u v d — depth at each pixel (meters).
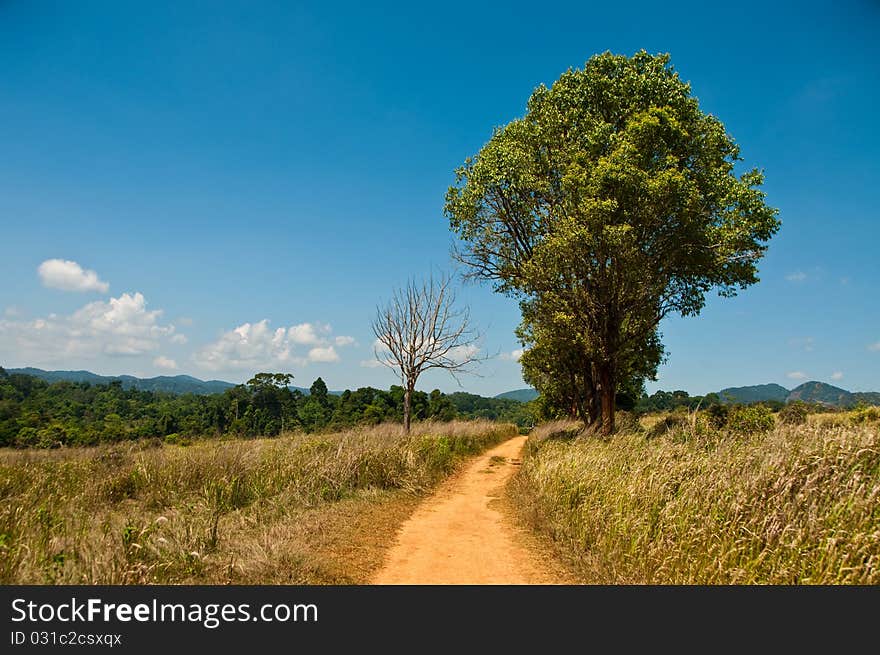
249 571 7.09
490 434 32.50
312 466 12.88
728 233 20.19
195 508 10.23
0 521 8.22
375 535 9.59
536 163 22.66
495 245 24.73
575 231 19.41
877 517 6.75
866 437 8.90
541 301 21.95
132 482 12.15
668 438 12.59
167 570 6.84
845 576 6.17
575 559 8.11
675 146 20.67
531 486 13.70
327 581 7.17
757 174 21.98
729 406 17.56
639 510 8.52
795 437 9.89
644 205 19.02
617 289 20.19
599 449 13.78
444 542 9.44
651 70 21.86
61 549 7.03
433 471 16.41
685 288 23.20
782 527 7.06
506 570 7.90
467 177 24.28
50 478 12.36
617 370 23.20
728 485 8.20
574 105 22.30
